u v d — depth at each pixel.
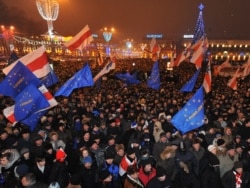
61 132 8.62
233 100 15.30
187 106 7.72
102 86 20.14
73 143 8.30
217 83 24.31
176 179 6.38
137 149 7.03
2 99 12.72
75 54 59.50
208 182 6.19
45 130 8.57
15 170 5.65
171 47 95.12
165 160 6.74
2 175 5.85
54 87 17.53
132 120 10.66
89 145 7.48
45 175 6.05
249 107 13.09
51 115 9.91
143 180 5.84
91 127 9.02
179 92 17.39
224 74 36.41
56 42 63.38
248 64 20.23
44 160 6.11
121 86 20.89
